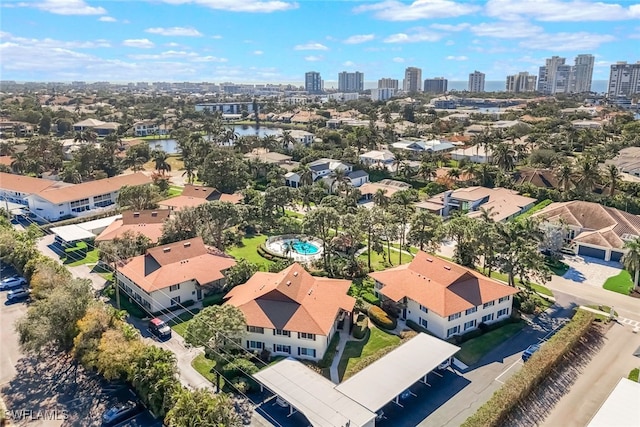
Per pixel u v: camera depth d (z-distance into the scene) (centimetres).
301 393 5072
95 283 8362
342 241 9231
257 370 5656
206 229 9331
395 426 4931
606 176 13488
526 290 7962
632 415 4628
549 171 14912
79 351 5575
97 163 16550
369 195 14300
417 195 13500
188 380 5656
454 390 5538
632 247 8012
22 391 5475
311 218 8819
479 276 7369
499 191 13362
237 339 6053
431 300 6775
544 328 6994
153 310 7250
